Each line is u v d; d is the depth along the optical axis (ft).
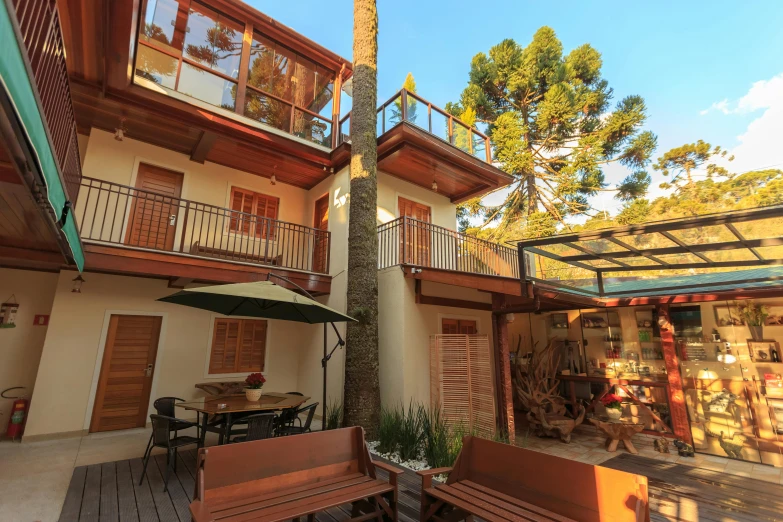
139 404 21.15
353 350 18.90
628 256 20.61
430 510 8.84
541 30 57.72
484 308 26.99
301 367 26.78
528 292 18.19
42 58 7.23
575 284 28.19
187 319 23.35
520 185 59.67
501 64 57.98
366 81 21.91
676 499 13.62
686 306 22.58
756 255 19.65
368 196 20.74
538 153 59.21
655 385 23.07
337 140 29.04
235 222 26.91
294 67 28.76
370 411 18.28
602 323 26.55
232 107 24.06
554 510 7.77
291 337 27.43
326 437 9.86
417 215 31.12
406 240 23.36
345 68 29.73
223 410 14.78
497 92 59.82
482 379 18.60
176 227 24.00
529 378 24.59
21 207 8.63
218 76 23.73
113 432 19.97
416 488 12.82
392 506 9.23
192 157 25.17
